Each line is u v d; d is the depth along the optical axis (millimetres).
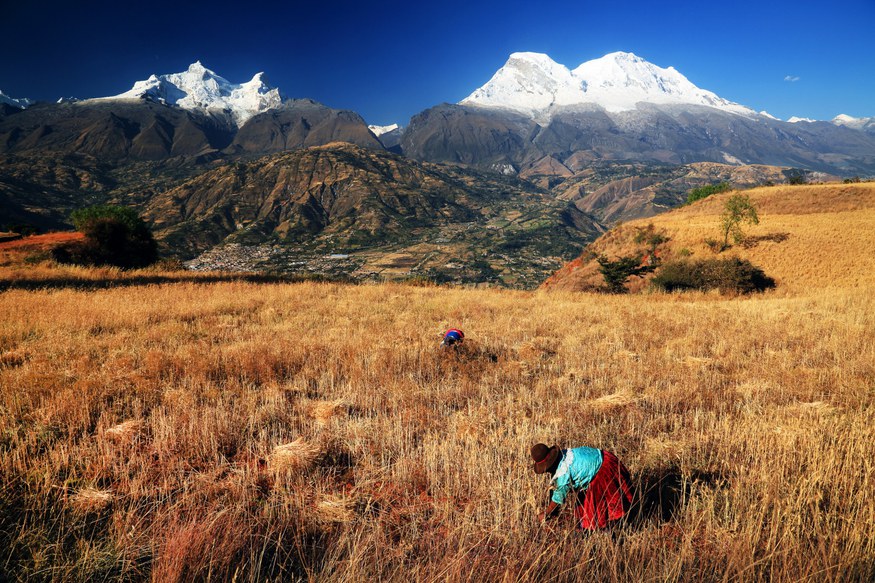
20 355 9477
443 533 4055
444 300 20641
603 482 4000
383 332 13219
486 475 4844
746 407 7066
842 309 17312
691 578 3379
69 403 6730
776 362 9844
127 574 3490
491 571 3428
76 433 6000
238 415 6594
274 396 7602
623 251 51406
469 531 3945
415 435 6281
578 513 4078
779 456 5078
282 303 18297
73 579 3383
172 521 4023
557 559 3535
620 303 21359
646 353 11031
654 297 27547
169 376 8531
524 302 21078
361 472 5164
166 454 5543
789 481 4602
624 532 3865
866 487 4348
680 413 7172
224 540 3688
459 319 16000
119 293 18953
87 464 5039
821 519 3971
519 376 9242
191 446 5746
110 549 3682
